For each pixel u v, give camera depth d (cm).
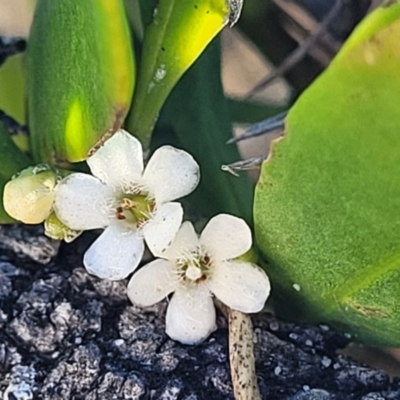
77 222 5
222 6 5
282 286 5
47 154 5
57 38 5
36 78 5
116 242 5
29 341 5
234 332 5
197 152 5
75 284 5
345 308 5
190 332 5
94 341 5
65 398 5
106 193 5
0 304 5
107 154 5
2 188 5
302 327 5
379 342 5
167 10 5
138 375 5
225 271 5
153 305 5
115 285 5
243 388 5
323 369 5
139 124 5
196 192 5
